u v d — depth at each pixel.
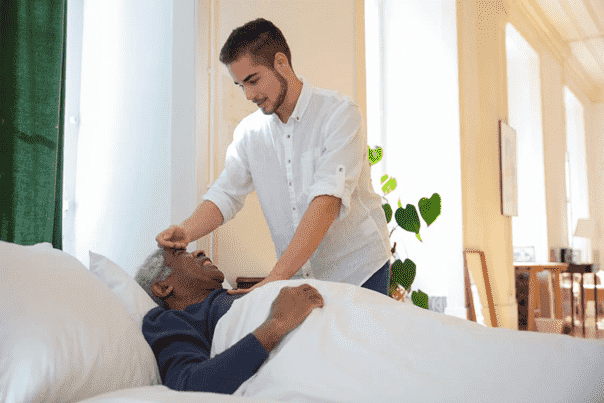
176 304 1.52
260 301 1.32
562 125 8.24
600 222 10.13
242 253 2.62
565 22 7.46
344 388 1.03
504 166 5.58
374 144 5.08
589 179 10.09
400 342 1.10
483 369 0.99
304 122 1.80
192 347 1.24
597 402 0.90
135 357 1.19
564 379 0.93
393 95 5.12
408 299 4.59
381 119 5.11
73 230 2.57
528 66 7.39
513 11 6.30
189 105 2.40
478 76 5.04
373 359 1.07
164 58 2.49
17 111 1.88
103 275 1.49
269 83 1.68
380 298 1.33
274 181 1.88
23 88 1.91
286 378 1.08
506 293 5.50
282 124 1.83
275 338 1.15
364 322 1.17
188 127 2.39
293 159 1.82
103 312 1.18
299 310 1.19
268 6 2.86
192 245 2.31
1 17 1.90
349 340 1.12
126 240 2.47
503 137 5.60
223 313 1.39
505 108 5.88
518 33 6.55
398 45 5.14
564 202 8.08
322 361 1.09
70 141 2.59
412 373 1.02
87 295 1.18
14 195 1.85
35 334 0.99
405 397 0.99
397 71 5.12
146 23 2.55
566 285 7.53
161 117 2.46
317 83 3.21
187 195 2.36
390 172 5.07
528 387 0.94
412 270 3.49
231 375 1.09
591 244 9.80
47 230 1.97
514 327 5.50
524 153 7.34
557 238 7.67
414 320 1.15
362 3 3.70
